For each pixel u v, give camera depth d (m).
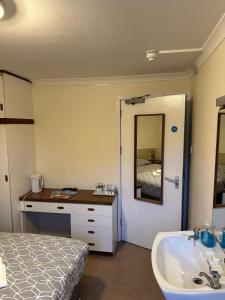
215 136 1.85
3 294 1.48
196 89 2.68
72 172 3.51
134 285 2.49
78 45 1.98
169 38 1.85
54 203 3.09
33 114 3.49
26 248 2.04
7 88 2.86
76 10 1.40
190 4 1.35
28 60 2.42
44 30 1.67
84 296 2.33
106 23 1.58
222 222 1.71
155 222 3.06
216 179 1.80
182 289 1.25
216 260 1.51
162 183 2.94
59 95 3.41
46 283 1.59
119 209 3.35
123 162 3.26
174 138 2.82
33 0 1.28
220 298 1.22
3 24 1.56
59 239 2.22
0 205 2.97
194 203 2.68
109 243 3.02
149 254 3.06
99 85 3.30
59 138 3.49
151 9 1.40
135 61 2.48
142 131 3.05
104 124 3.34
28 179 3.37
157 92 3.17
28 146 3.36
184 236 1.83
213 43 1.85
